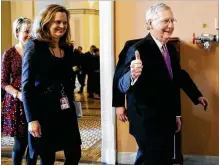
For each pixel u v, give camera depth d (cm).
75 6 1329
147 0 384
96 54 1066
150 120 212
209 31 373
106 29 388
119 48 392
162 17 210
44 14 214
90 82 1074
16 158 288
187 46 376
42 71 214
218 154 379
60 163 401
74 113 228
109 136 398
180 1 376
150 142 212
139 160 298
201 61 374
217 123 377
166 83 215
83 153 451
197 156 382
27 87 213
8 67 280
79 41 1339
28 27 279
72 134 224
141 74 210
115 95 241
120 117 244
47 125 215
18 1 741
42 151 217
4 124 282
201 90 375
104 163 403
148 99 212
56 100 216
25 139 283
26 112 213
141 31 387
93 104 934
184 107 380
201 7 373
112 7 387
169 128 216
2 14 734
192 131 381
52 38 218
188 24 376
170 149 217
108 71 391
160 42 218
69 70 225
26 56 214
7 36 738
